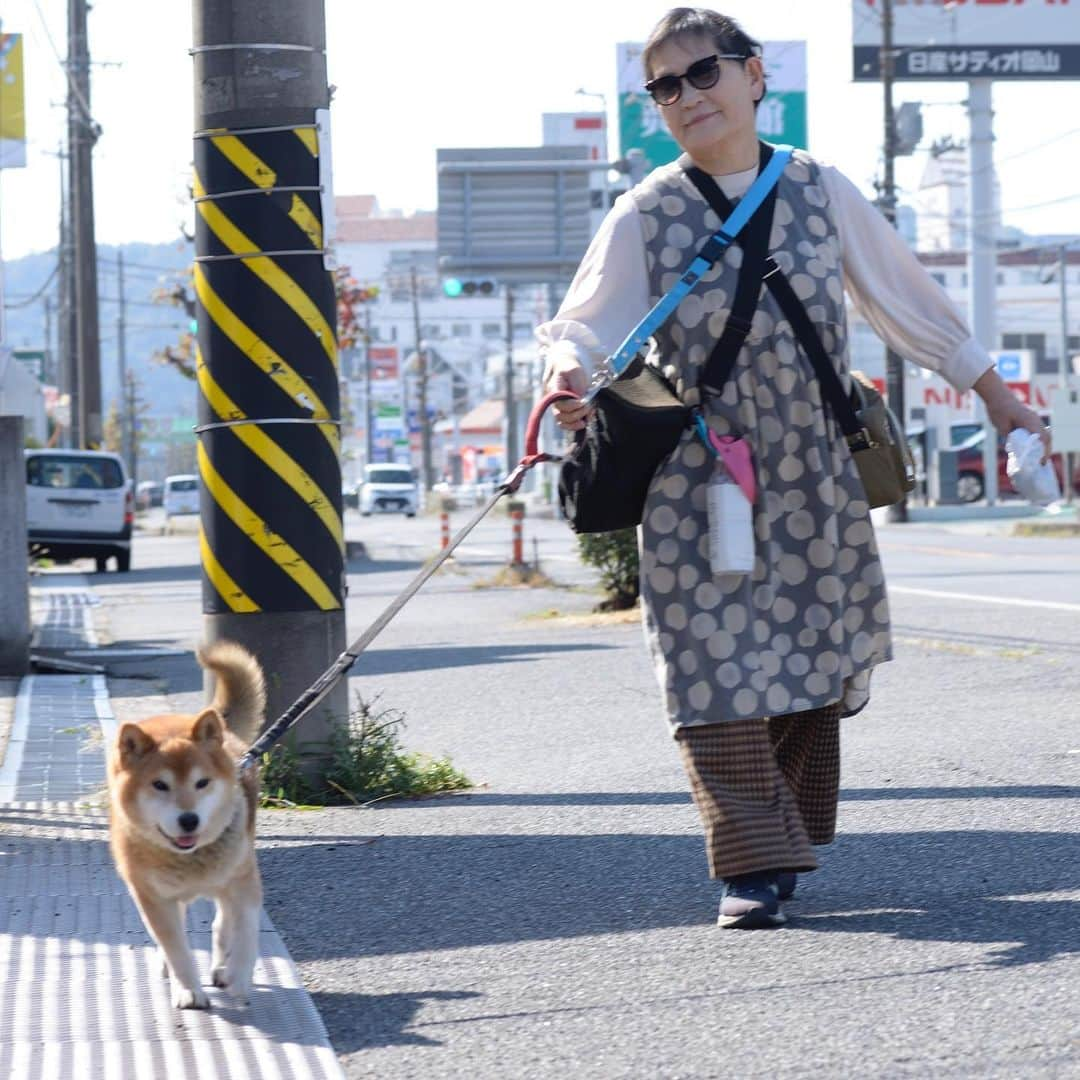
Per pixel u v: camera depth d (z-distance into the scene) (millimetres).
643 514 7215
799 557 7164
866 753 11570
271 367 10430
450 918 7465
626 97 57156
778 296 7078
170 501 92625
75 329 67875
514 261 52750
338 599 10633
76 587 35594
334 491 10633
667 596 7145
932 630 19859
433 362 174125
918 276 7414
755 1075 5316
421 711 14859
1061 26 67812
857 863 8211
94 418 51938
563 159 52750
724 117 7117
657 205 7203
